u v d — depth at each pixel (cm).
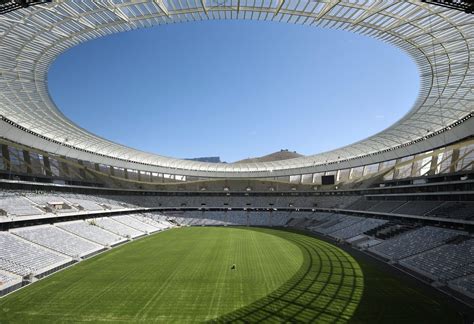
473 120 4066
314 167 8650
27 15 2238
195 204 9331
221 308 2289
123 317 2147
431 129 4900
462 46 2603
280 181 9606
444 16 2189
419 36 2528
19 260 3253
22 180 5431
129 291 2689
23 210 4353
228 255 4197
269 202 9281
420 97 3675
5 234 3719
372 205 6406
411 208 5075
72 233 4694
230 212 9100
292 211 8819
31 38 2572
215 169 9462
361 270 3356
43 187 5803
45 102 3916
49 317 2159
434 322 2041
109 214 6575
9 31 2433
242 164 9219
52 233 4347
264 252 4412
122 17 2353
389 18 2302
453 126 4525
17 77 3244
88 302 2436
